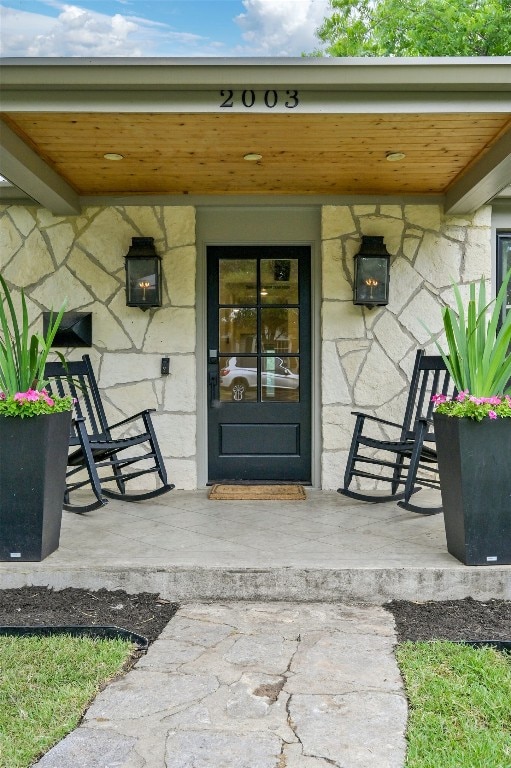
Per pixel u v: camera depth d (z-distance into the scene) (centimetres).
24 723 186
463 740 177
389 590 289
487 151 373
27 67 289
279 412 482
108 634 251
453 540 304
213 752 172
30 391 298
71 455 405
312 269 474
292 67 291
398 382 462
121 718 190
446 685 206
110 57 287
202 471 477
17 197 462
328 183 440
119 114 320
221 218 473
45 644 240
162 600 290
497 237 471
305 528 360
